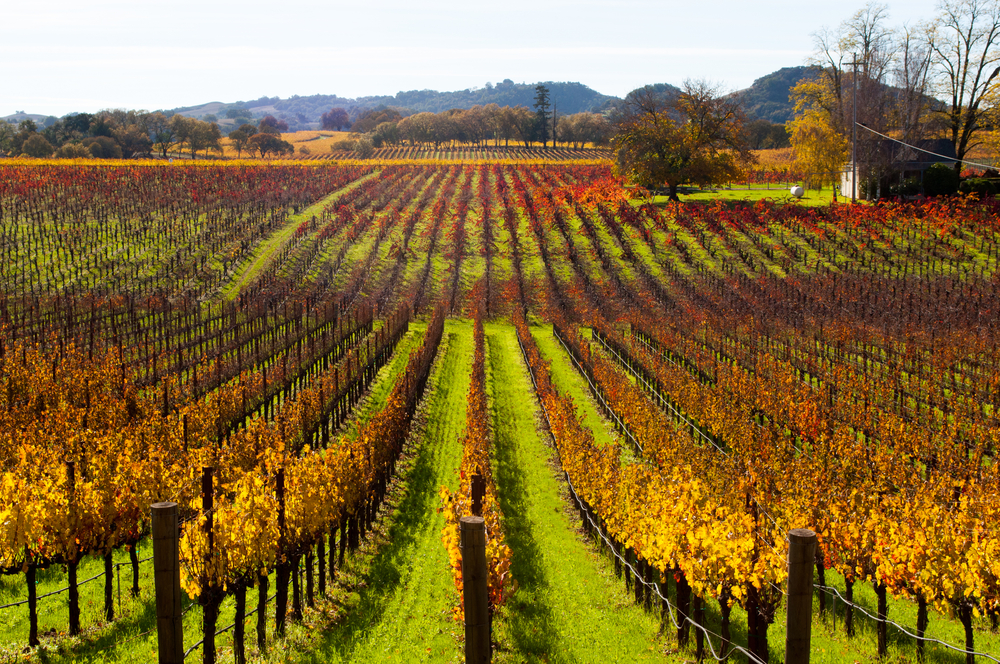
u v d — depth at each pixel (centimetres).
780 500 1438
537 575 1446
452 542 1214
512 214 7400
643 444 2156
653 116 7612
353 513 1608
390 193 8700
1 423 1923
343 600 1360
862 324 3353
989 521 1177
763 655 1017
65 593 1373
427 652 1098
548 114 16938
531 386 3347
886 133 7069
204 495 1029
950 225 5756
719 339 3431
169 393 2508
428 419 2803
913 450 1988
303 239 6350
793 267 5497
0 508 1111
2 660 1071
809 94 8000
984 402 2448
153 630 1188
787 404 2348
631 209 7175
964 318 3550
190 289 4872
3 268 4791
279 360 2947
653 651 1129
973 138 7556
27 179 7544
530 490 2036
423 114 17412
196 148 13838
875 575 1198
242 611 1094
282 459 1474
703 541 1062
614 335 3947
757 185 9694
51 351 2891
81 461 1528
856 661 1111
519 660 1073
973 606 1063
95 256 5291
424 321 5016
